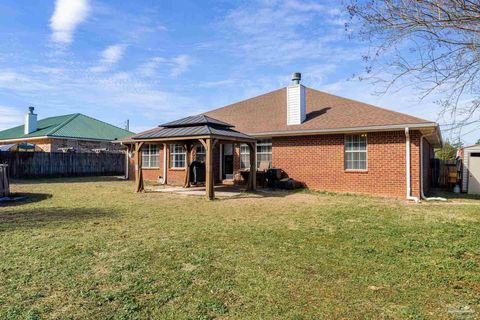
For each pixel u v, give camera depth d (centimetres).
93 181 1959
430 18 362
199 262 484
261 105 1925
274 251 541
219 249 549
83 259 492
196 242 591
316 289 395
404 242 601
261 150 1619
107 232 664
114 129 3152
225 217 831
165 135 1292
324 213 890
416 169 1218
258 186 1555
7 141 2912
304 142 1477
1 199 1085
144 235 641
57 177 2255
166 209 948
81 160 2417
